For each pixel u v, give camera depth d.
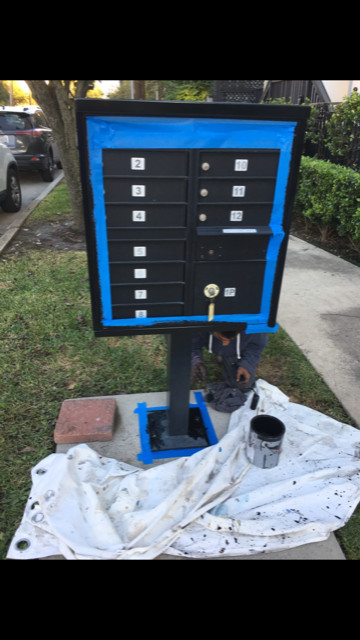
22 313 4.14
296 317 4.20
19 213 7.68
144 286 2.09
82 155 1.78
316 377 3.33
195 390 3.17
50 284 4.77
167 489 2.35
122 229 1.95
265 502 2.30
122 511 2.21
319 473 2.43
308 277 5.15
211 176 1.89
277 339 3.80
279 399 3.02
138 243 1.99
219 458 2.50
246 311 2.23
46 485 2.29
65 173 6.25
